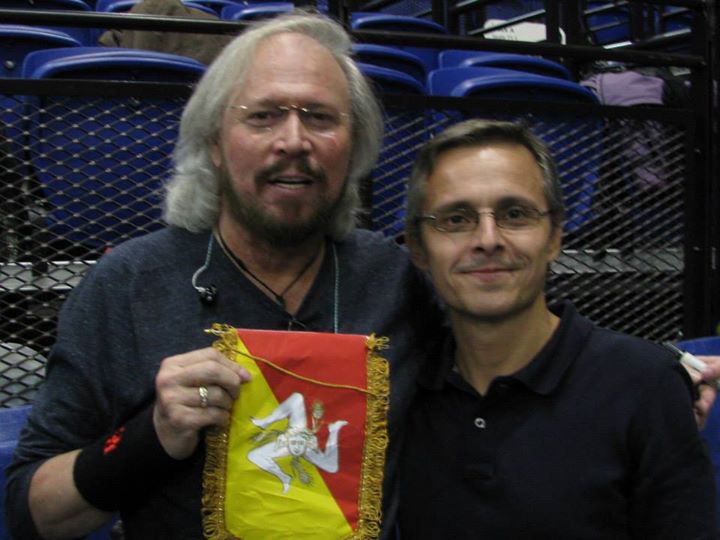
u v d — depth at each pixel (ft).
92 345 3.45
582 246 6.73
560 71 9.59
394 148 6.01
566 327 3.65
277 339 3.42
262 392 3.37
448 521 3.57
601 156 6.69
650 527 3.39
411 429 3.81
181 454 3.21
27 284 5.23
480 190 3.42
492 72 7.96
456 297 3.54
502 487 3.44
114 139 5.31
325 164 3.50
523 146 3.58
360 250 4.07
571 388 3.51
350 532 3.41
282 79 3.43
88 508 3.28
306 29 3.70
